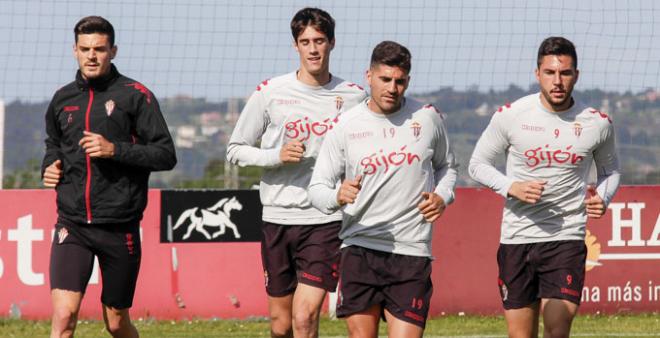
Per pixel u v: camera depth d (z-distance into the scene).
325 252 23.38
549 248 22.36
